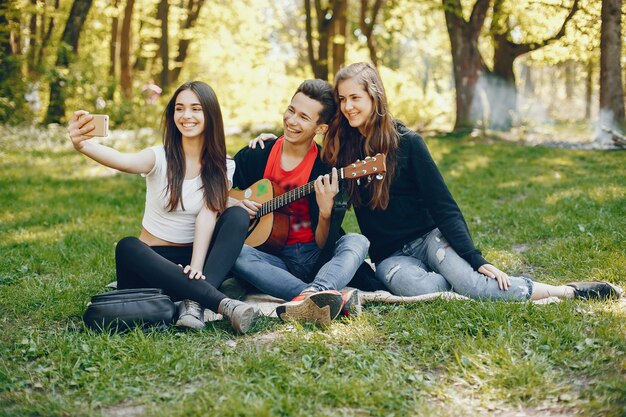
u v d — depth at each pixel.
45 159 12.40
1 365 3.12
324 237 3.94
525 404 2.73
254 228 4.09
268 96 28.36
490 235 5.97
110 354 3.21
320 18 20.02
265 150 4.21
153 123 17.56
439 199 3.94
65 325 3.76
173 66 23.69
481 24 16.95
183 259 3.92
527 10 16.89
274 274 3.90
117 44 23.56
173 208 3.84
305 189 3.92
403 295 3.98
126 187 9.55
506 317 3.56
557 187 8.49
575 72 34.88
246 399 2.72
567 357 3.11
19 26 15.58
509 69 18.02
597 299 3.84
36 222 7.02
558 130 19.14
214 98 3.88
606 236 5.30
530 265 4.98
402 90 22.17
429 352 3.24
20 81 15.22
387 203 3.97
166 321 3.55
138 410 2.75
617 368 2.97
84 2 17.22
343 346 3.31
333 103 3.95
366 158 3.76
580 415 2.62
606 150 12.69
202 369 3.07
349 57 24.91
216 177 3.88
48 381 3.00
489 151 13.09
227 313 3.50
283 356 3.20
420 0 17.75
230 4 29.97
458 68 17.09
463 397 2.81
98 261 5.16
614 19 13.71
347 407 2.73
